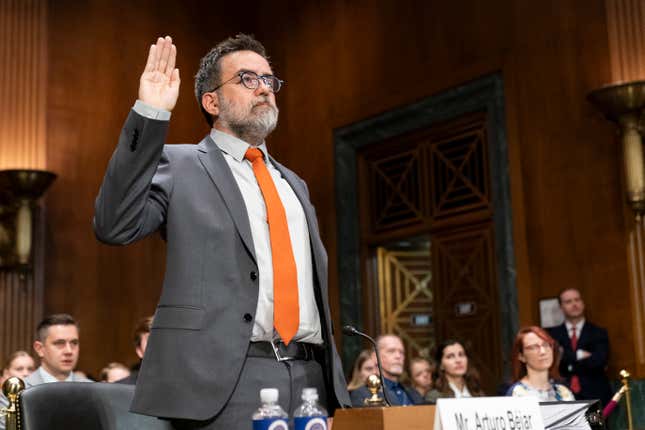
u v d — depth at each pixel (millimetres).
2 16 8898
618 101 6734
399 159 9008
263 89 2391
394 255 9234
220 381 2068
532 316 7430
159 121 2096
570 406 2473
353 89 9305
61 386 2393
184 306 2117
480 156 8227
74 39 9289
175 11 9906
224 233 2199
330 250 9320
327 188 9438
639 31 7035
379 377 2375
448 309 8352
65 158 9016
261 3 10469
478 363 8016
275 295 2211
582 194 7215
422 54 8680
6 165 8695
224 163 2330
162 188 2207
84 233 8977
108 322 8930
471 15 8273
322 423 1872
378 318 9086
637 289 6723
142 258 9242
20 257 8281
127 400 2475
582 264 7137
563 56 7496
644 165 6758
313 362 2301
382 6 9125
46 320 5141
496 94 7969
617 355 6797
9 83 8828
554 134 7488
